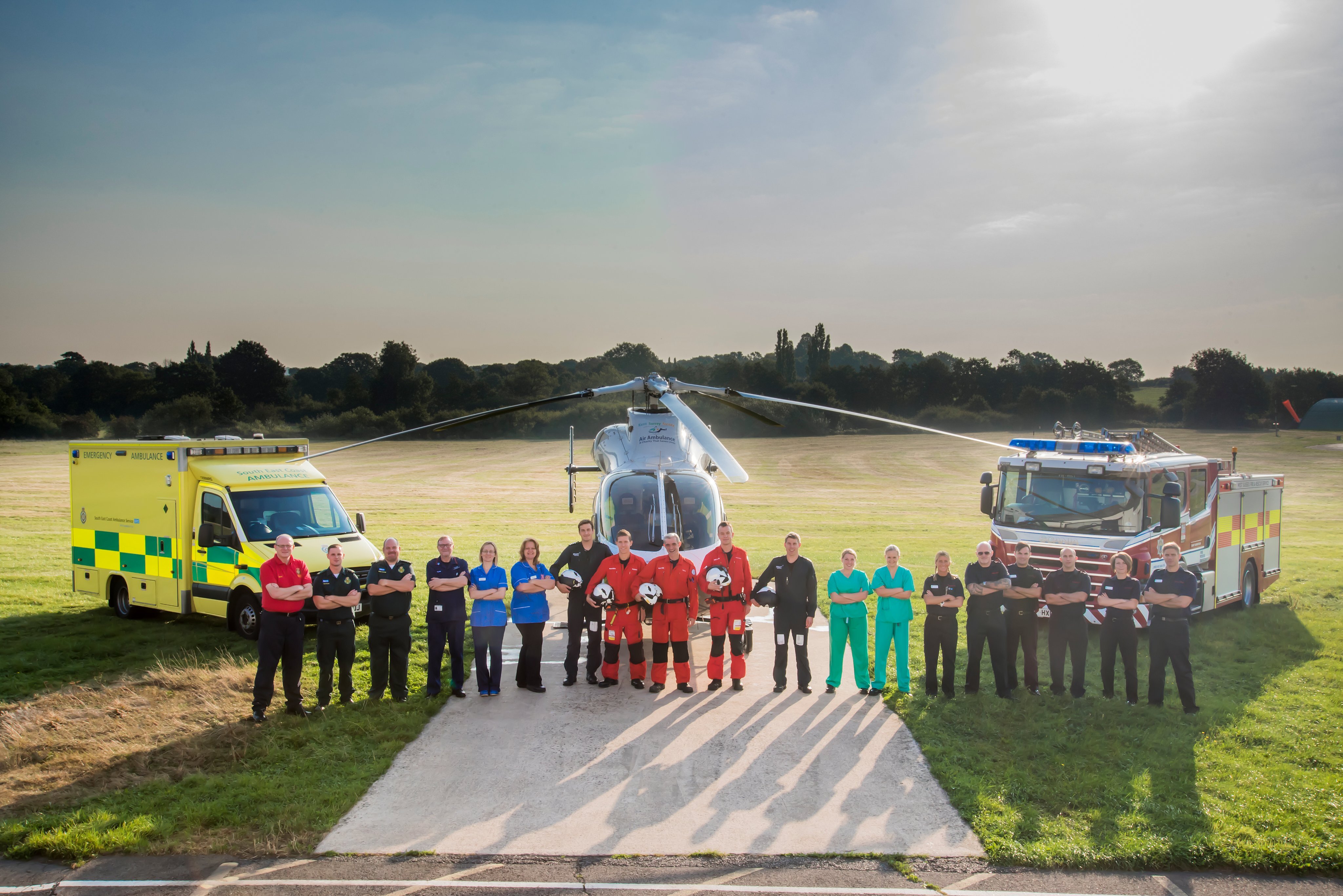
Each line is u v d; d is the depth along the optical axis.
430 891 5.33
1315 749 7.53
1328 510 33.53
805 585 9.17
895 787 6.85
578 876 5.52
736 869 5.61
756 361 108.62
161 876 5.55
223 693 9.09
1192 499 12.02
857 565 18.12
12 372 121.81
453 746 7.74
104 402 107.94
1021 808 6.42
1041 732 7.96
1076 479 11.61
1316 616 12.97
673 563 9.29
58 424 86.62
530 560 9.33
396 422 92.88
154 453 12.30
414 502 34.28
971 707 8.62
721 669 9.36
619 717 8.47
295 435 90.31
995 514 12.18
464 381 111.44
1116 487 11.37
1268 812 6.29
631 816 6.36
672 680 9.84
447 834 6.09
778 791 6.79
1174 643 8.41
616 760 7.41
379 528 25.69
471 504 33.59
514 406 10.90
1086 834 6.00
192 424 91.75
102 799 6.62
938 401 110.00
